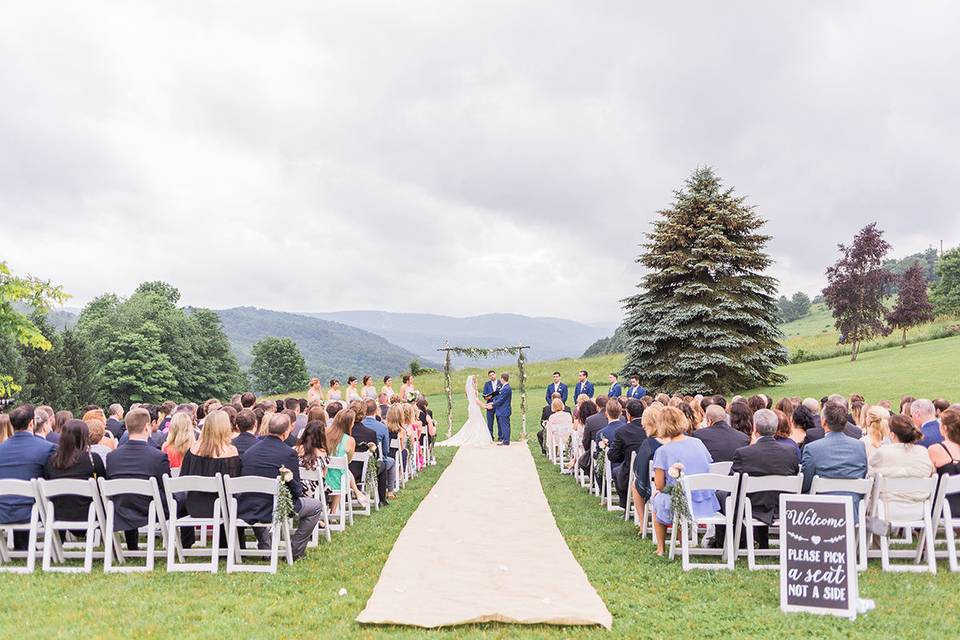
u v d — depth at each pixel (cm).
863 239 3981
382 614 566
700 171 3303
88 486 715
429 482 1340
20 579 683
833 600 575
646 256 3225
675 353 3106
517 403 3412
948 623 547
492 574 684
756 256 3122
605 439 1046
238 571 713
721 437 843
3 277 1877
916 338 4806
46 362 4731
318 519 812
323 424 884
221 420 747
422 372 5303
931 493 695
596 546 818
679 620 562
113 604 603
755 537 828
